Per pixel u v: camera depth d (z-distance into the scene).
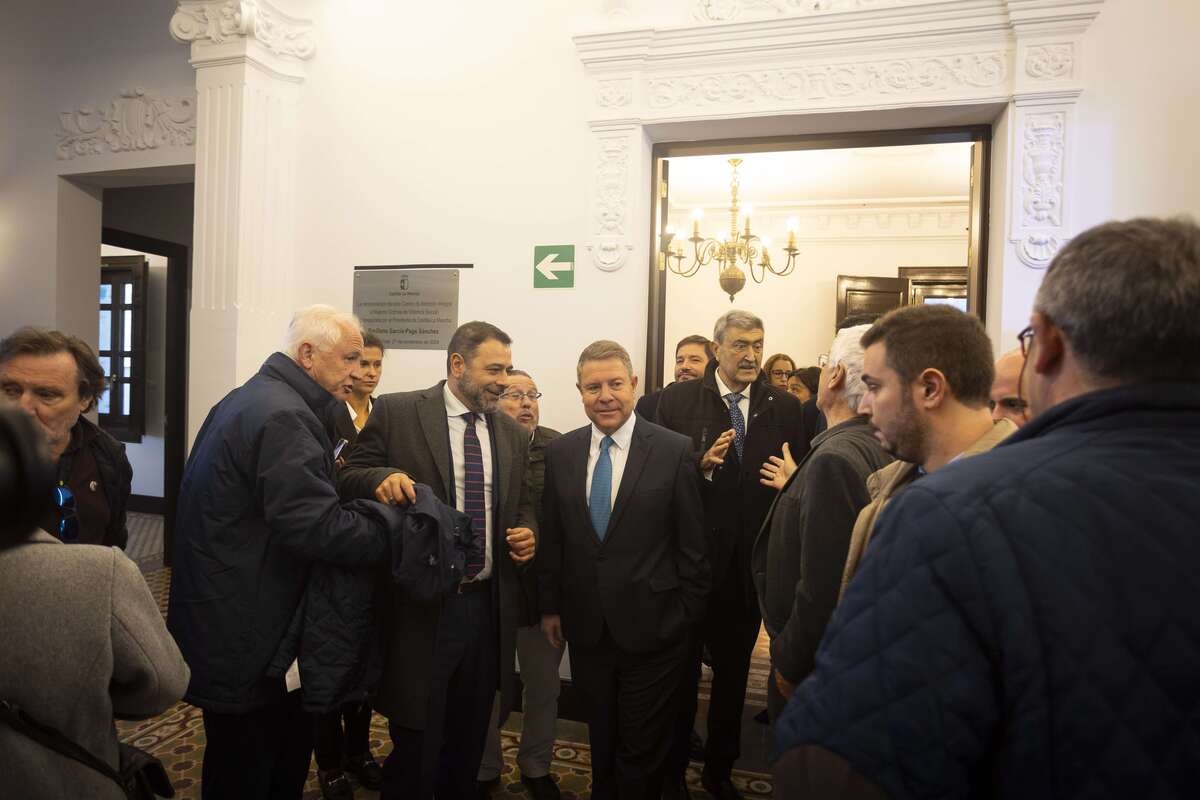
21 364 1.51
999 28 2.67
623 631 1.95
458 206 3.23
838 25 2.77
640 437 2.10
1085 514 0.59
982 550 0.60
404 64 3.29
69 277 4.04
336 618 1.64
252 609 1.61
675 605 2.01
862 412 1.33
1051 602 0.57
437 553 1.67
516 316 3.16
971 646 0.59
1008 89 2.68
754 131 3.06
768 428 2.58
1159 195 2.57
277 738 1.73
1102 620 0.55
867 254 6.94
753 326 2.62
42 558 1.00
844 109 2.80
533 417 2.64
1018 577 0.58
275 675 1.61
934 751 0.58
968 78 2.70
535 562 2.17
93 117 3.90
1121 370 0.65
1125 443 0.62
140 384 6.54
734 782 2.48
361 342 1.85
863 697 0.61
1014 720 0.57
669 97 2.98
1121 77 2.59
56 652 0.98
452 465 1.96
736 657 2.42
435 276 3.24
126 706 1.11
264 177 3.29
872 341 1.21
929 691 0.59
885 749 0.58
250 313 3.24
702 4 2.93
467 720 1.96
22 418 0.92
